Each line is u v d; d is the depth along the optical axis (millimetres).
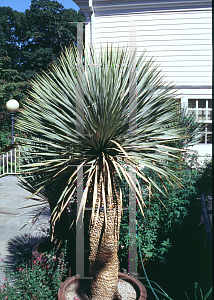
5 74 21969
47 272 3012
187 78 7234
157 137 2973
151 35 7191
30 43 28922
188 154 4852
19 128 3090
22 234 4875
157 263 3404
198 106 7406
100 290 2760
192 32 7145
